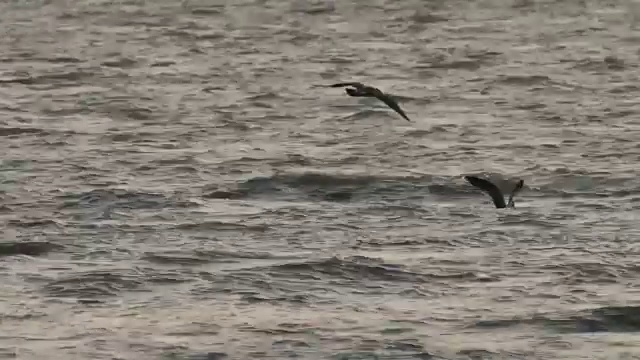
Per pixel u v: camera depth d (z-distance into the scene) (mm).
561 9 191250
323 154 100938
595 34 171125
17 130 108875
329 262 73312
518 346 61875
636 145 104250
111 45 162750
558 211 85125
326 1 197750
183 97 126250
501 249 76375
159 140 106312
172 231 80250
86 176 93688
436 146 104188
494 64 147375
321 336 62750
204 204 86438
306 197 89375
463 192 90188
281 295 68562
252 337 62469
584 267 72500
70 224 81625
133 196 87938
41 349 61031
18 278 70688
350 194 89875
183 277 71188
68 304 66812
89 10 191500
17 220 82312
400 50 158500
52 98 125188
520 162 98812
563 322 64625
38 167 96188
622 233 79875
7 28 177625
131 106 120500
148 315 65312
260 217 83312
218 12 190625
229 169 95938
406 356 60656
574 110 118875
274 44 164375
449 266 73062
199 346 61562
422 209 85750
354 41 166625
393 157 100125
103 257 74812
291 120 115062
